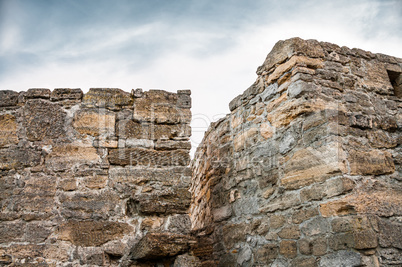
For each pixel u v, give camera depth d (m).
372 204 3.53
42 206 3.64
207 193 5.69
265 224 4.31
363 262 3.25
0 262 3.42
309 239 3.72
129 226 3.67
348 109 4.07
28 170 3.76
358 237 3.32
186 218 3.79
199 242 5.53
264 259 4.21
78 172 3.78
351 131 3.87
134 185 3.79
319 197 3.70
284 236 4.01
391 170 3.88
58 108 3.98
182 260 3.46
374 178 3.75
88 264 3.49
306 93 3.99
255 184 4.58
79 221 3.62
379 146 3.97
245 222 4.66
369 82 4.38
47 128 3.90
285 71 4.26
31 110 3.94
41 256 3.48
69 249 3.53
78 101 4.00
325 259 3.52
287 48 4.28
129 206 3.76
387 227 3.46
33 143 3.85
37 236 3.54
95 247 3.56
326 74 4.16
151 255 3.44
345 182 3.53
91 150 3.86
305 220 3.80
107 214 3.67
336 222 3.49
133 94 4.12
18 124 3.90
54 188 3.71
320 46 4.29
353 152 3.74
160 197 3.78
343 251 3.38
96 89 4.07
